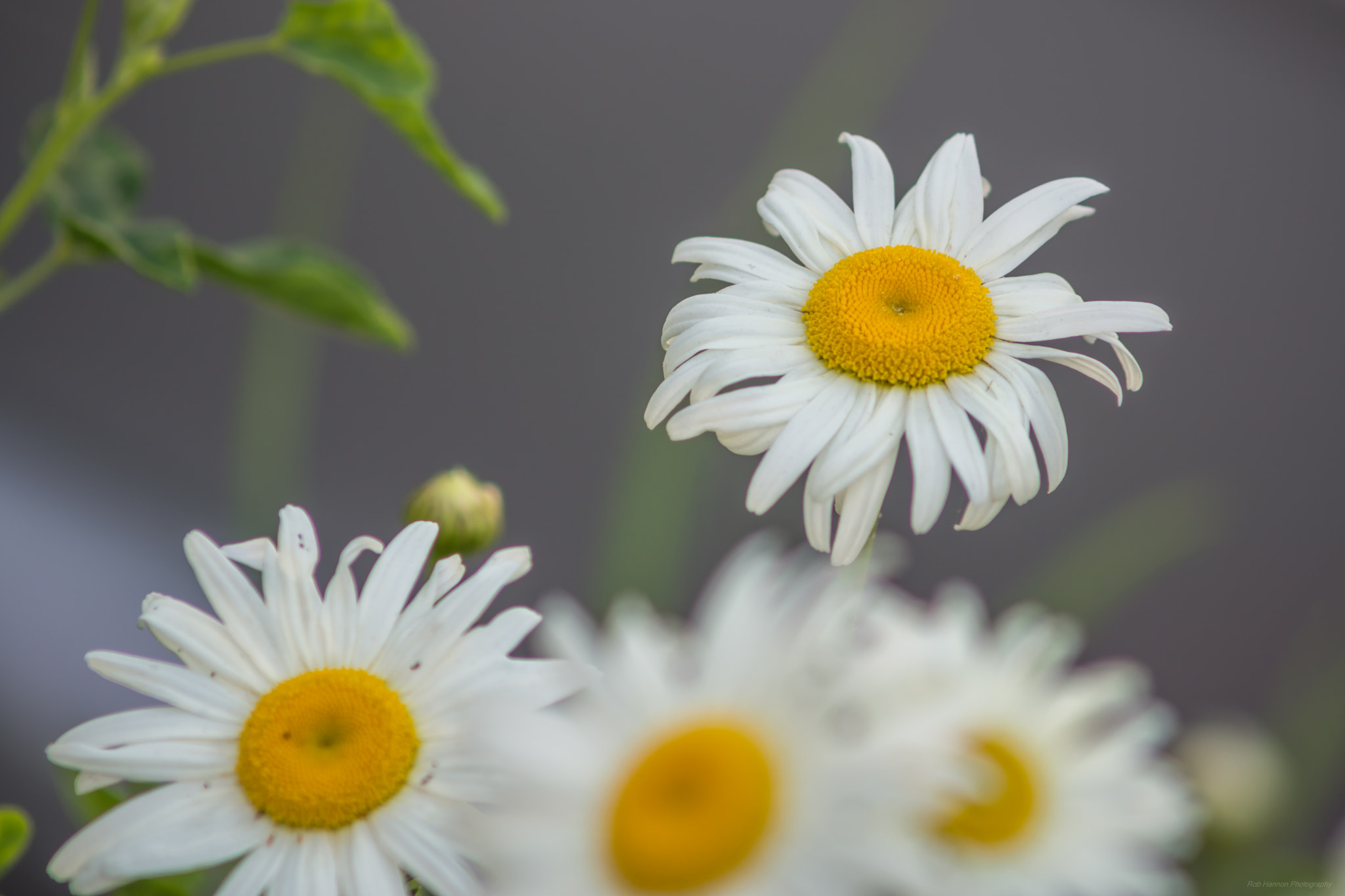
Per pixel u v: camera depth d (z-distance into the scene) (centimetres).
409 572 52
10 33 96
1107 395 90
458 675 51
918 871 47
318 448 90
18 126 95
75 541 83
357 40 58
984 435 53
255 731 51
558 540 90
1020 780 51
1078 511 85
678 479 56
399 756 50
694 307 53
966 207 53
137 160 61
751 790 47
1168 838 51
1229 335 96
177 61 58
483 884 50
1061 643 53
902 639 50
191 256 59
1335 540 88
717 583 49
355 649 51
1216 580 84
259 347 65
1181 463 89
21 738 74
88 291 93
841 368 52
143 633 80
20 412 88
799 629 48
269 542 52
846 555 51
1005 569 80
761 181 74
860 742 47
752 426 52
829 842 47
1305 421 92
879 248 53
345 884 50
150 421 90
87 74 58
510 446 93
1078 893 50
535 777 48
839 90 79
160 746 50
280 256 61
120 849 50
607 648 48
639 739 48
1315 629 82
